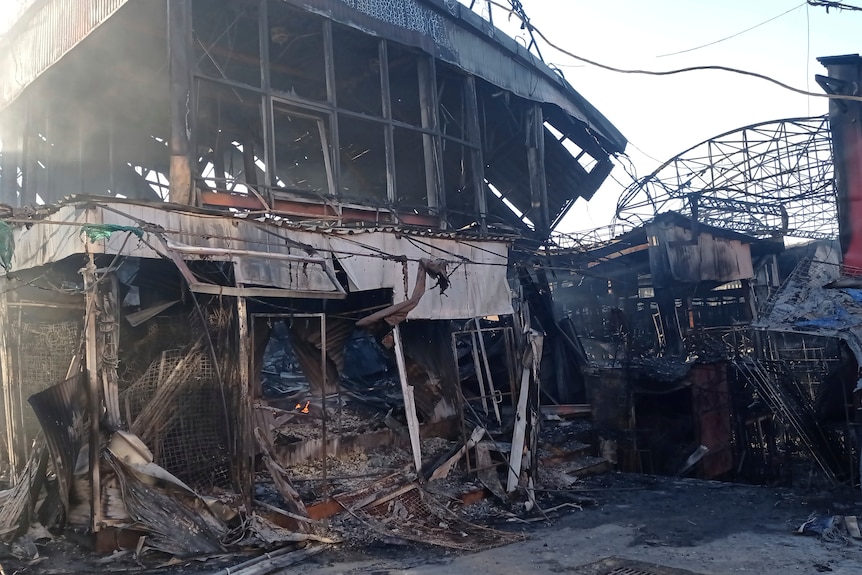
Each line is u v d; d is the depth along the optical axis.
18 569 7.08
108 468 7.80
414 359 12.95
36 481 8.26
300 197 13.54
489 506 10.38
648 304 23.00
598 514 10.20
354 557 7.88
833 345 18.69
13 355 9.76
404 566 7.54
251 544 7.82
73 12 15.01
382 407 14.27
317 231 10.71
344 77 18.42
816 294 13.12
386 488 9.94
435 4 17.12
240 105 17.55
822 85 13.66
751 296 22.70
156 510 7.75
